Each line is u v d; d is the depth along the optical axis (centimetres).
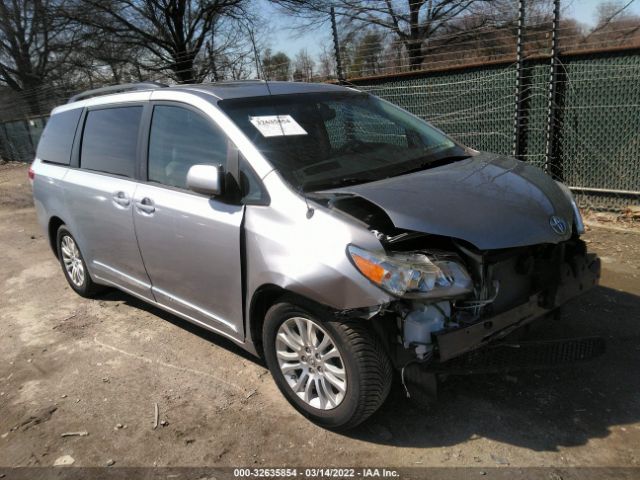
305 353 300
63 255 533
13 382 384
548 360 294
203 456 293
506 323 281
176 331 439
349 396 279
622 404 305
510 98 707
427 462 274
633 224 613
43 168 527
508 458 272
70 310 501
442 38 973
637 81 612
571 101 663
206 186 318
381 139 379
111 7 1653
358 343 271
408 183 307
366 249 265
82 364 399
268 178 311
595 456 269
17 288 575
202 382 361
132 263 419
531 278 305
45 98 2088
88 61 1822
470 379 336
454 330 262
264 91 375
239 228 313
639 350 356
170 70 1752
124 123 423
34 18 1969
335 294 268
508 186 316
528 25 721
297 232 287
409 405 316
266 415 321
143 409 338
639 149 627
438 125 780
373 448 286
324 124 366
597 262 331
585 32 773
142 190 390
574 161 677
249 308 320
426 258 266
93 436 317
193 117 362
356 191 295
